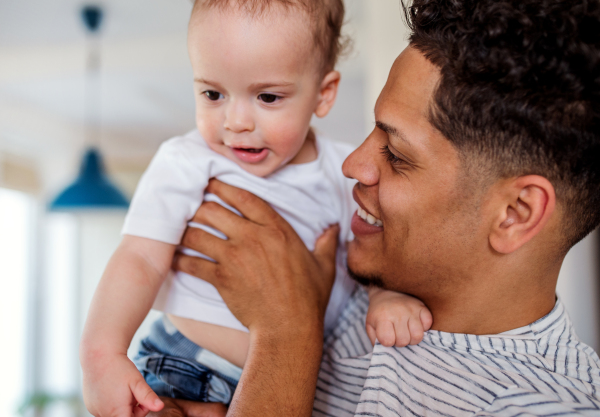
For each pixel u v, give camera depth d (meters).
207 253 0.93
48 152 5.34
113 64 3.45
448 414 0.75
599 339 2.02
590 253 2.06
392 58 2.27
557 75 0.67
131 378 0.77
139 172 6.79
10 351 5.13
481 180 0.74
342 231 1.08
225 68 0.85
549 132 0.69
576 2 0.69
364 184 0.86
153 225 0.89
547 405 0.67
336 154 1.09
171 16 2.99
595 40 0.69
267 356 0.83
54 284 5.86
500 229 0.76
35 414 5.31
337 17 0.99
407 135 0.77
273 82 0.87
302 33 0.88
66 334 6.08
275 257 0.91
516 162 0.72
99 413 0.77
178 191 0.92
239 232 0.92
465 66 0.71
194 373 0.94
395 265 0.85
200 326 0.96
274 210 0.96
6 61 3.53
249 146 0.91
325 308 0.94
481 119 0.71
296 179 0.99
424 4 0.79
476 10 0.71
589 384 0.74
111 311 0.82
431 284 0.84
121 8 2.88
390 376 0.82
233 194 0.94
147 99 4.31
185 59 3.42
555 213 0.75
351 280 1.09
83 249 6.39
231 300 0.90
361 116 5.04
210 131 0.91
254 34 0.84
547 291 0.82
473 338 0.82
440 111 0.74
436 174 0.77
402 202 0.80
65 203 3.01
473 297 0.82
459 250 0.79
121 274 0.85
